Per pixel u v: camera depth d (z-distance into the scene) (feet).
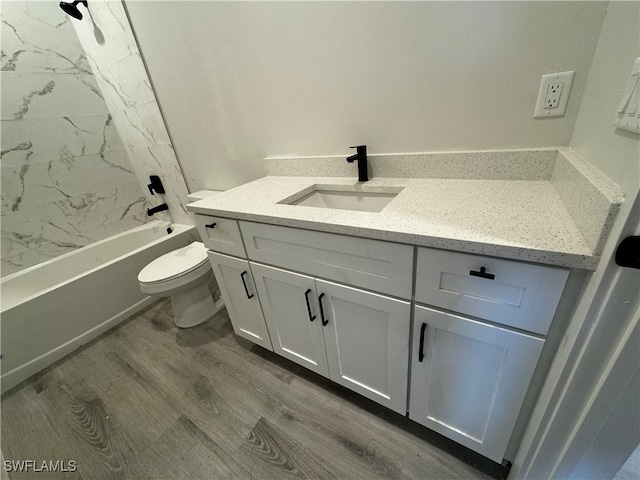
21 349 4.99
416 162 3.47
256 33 3.79
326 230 2.65
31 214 6.17
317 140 4.14
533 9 2.33
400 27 2.93
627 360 1.59
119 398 4.44
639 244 1.29
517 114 2.75
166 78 5.17
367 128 3.66
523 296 1.95
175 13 4.33
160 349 5.33
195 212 3.79
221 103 4.76
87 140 6.81
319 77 3.65
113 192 7.42
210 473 3.34
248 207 3.33
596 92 2.11
